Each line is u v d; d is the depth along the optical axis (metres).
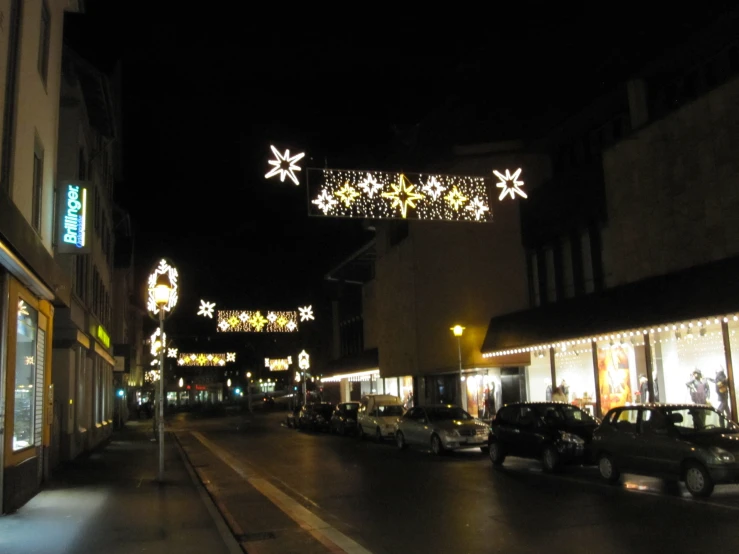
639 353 19.22
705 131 16.78
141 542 8.67
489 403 27.33
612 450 13.06
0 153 10.58
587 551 7.89
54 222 15.70
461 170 26.36
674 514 9.90
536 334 23.02
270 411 78.25
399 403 29.28
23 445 12.14
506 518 10.09
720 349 16.55
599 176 21.38
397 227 35.44
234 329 31.42
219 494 13.92
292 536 9.45
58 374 19.02
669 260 17.91
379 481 15.04
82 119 19.94
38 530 9.45
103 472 16.72
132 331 60.78
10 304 10.74
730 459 10.91
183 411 88.31
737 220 15.75
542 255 25.31
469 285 27.03
